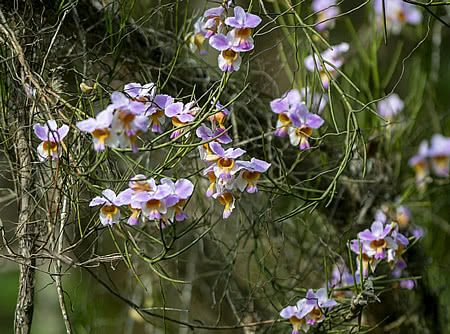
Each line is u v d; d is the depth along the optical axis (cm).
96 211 149
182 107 140
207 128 141
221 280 177
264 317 174
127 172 146
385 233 156
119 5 158
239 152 139
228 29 144
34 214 148
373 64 178
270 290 178
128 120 132
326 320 159
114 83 174
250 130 163
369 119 178
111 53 153
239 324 163
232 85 165
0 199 155
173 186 139
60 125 145
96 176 146
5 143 150
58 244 146
